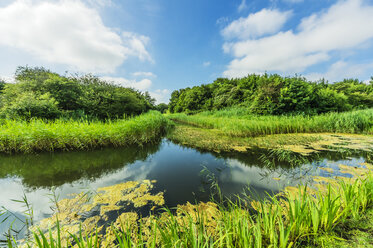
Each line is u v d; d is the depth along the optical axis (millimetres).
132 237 1466
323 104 9648
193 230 1176
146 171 3146
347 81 21422
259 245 1108
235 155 4000
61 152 4316
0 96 7812
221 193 2246
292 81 9656
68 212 1886
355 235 1277
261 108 10266
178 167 3332
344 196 1562
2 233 1558
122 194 2283
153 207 1963
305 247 1204
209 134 6984
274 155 3900
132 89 18844
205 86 21734
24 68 9031
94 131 4633
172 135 6996
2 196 2254
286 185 2389
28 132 4156
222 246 1152
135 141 5387
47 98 7453
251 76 15977
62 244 1429
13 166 3359
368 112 7609
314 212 1321
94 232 1566
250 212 1762
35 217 1802
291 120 7324
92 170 3203
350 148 4316
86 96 9539
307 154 3846
